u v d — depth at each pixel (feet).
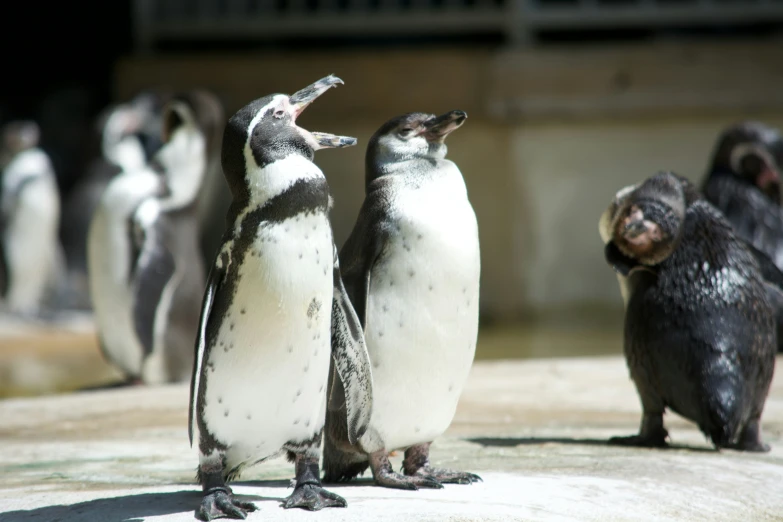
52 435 39.93
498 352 76.59
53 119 157.07
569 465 31.65
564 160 109.70
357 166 112.57
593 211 109.81
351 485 28.96
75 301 110.42
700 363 35.45
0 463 34.22
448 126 27.96
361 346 26.58
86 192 113.50
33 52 167.63
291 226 24.72
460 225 27.58
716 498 28.63
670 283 36.50
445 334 27.71
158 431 40.47
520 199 110.11
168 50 123.95
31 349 83.46
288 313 24.80
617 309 109.19
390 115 111.65
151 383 61.52
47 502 27.02
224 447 25.85
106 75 167.02
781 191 66.33
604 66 108.17
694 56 107.76
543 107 108.88
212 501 24.89
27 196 108.99
